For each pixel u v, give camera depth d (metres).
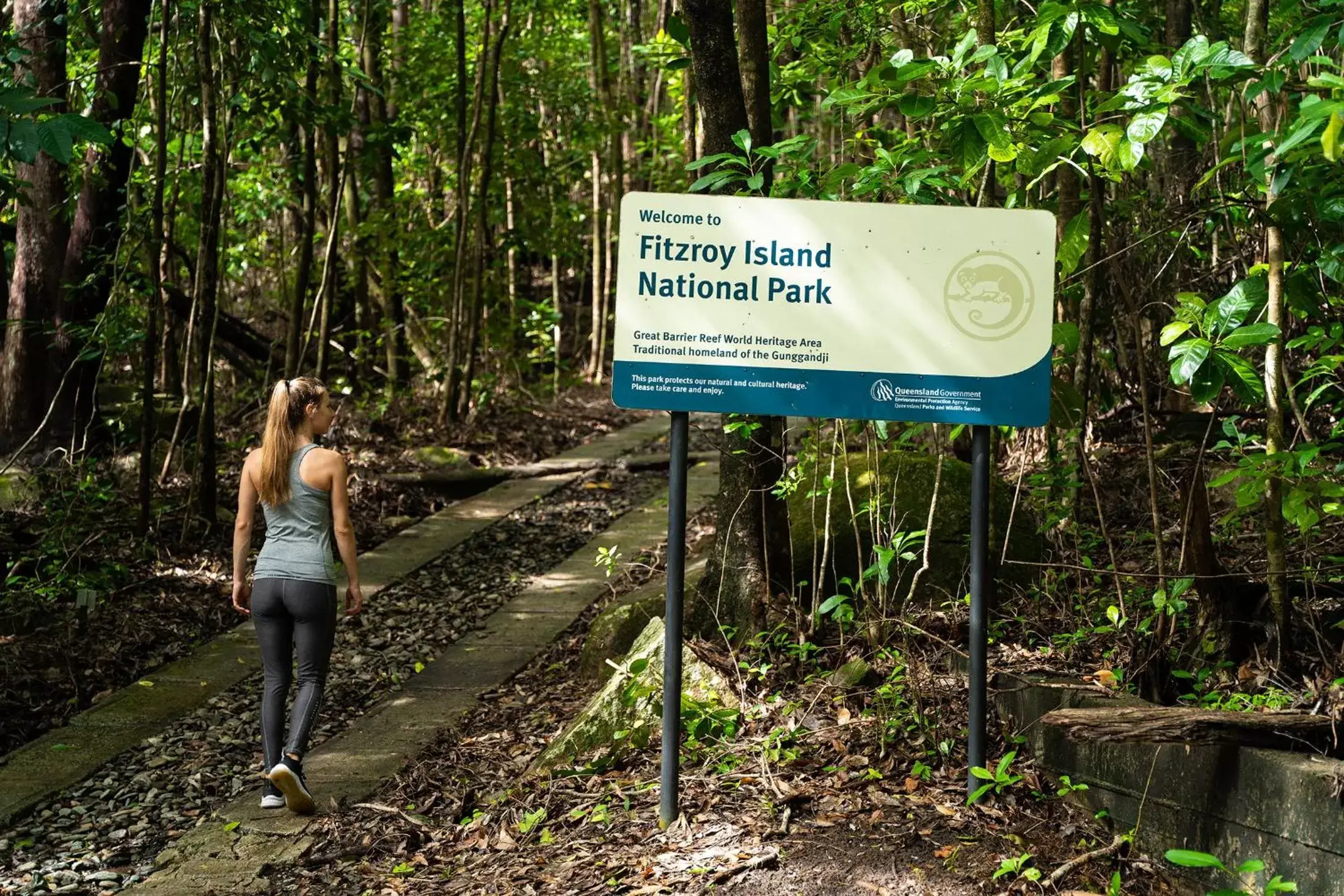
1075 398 4.51
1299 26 3.73
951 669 4.77
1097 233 5.06
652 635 5.35
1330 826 3.16
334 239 12.49
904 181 4.17
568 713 5.77
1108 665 4.51
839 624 5.31
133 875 4.46
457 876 4.12
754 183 4.48
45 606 7.10
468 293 15.09
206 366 8.57
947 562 5.68
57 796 5.18
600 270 19.33
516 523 9.81
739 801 4.14
